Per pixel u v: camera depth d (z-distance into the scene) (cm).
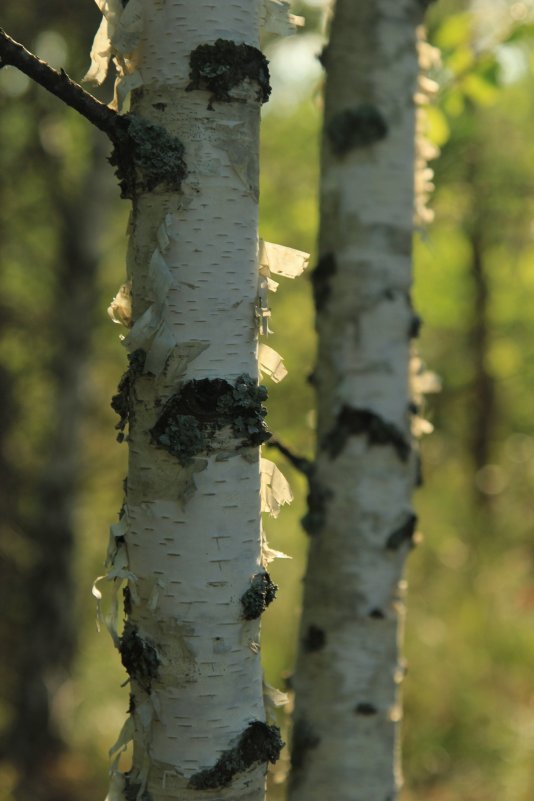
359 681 320
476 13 475
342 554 320
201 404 189
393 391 320
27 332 923
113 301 206
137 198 194
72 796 776
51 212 898
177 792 192
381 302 318
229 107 192
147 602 193
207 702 192
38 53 754
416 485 329
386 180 318
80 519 968
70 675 860
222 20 191
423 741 764
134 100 196
